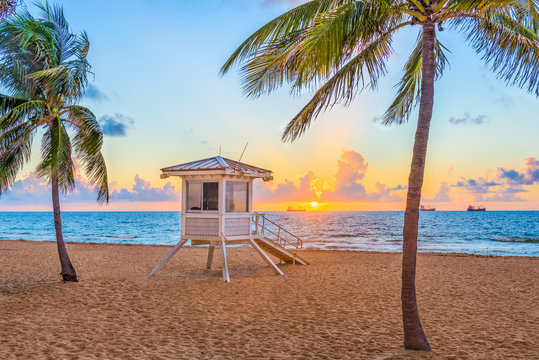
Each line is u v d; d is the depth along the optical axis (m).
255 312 10.59
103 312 10.41
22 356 7.17
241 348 7.84
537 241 46.12
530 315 10.42
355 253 24.86
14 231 65.31
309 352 7.59
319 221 96.56
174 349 7.73
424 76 7.17
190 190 15.69
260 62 7.82
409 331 7.62
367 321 9.76
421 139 7.07
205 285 14.01
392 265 19.27
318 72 7.61
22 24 12.30
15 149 13.52
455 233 60.34
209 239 15.15
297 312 10.60
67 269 14.30
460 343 8.12
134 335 8.59
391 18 7.94
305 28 7.45
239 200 15.84
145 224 90.81
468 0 6.81
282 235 53.09
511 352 7.56
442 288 13.95
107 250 26.34
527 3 8.05
